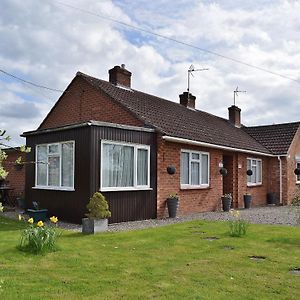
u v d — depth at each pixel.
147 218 14.69
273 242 9.67
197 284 6.11
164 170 15.56
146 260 7.64
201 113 25.30
